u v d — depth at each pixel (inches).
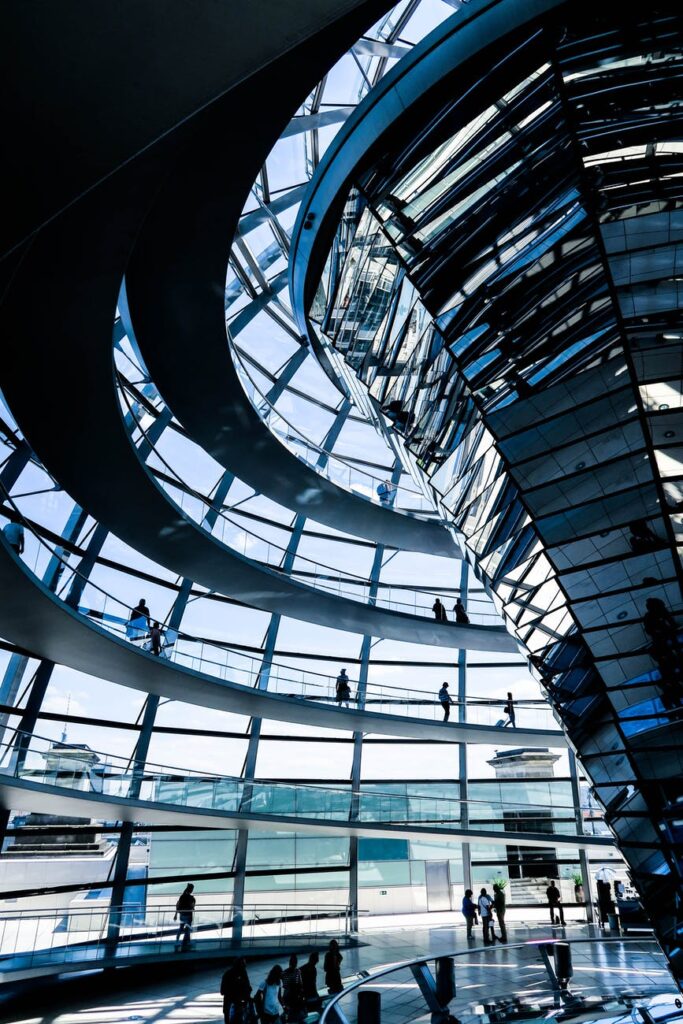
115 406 572.1
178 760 989.8
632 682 433.1
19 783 618.8
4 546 526.9
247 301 864.9
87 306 457.7
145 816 775.7
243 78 189.5
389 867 1139.9
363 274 509.7
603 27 365.4
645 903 457.1
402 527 1061.1
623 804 457.4
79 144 198.4
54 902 807.1
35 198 207.0
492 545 524.7
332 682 1077.8
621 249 380.8
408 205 441.7
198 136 412.5
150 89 188.2
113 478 689.6
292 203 749.9
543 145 388.2
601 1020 527.5
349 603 1023.0
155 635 791.7
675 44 354.9
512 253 413.7
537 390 430.6
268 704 945.5
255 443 827.4
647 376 392.2
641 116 367.6
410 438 608.1
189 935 789.2
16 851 786.8
